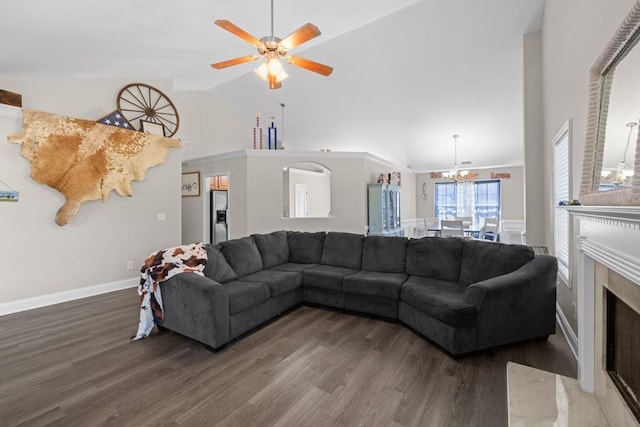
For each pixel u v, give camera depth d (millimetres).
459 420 1646
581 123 2146
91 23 2645
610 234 1381
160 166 4645
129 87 4395
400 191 7465
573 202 2055
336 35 4191
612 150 1427
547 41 3342
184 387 1963
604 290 1639
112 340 2654
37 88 3666
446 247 3156
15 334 2762
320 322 3055
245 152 5641
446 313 2303
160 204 4637
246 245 3498
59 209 3650
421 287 2820
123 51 3344
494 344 2363
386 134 6562
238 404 1792
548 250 3412
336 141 6961
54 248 3627
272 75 2898
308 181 7570
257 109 6426
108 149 4012
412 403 1790
